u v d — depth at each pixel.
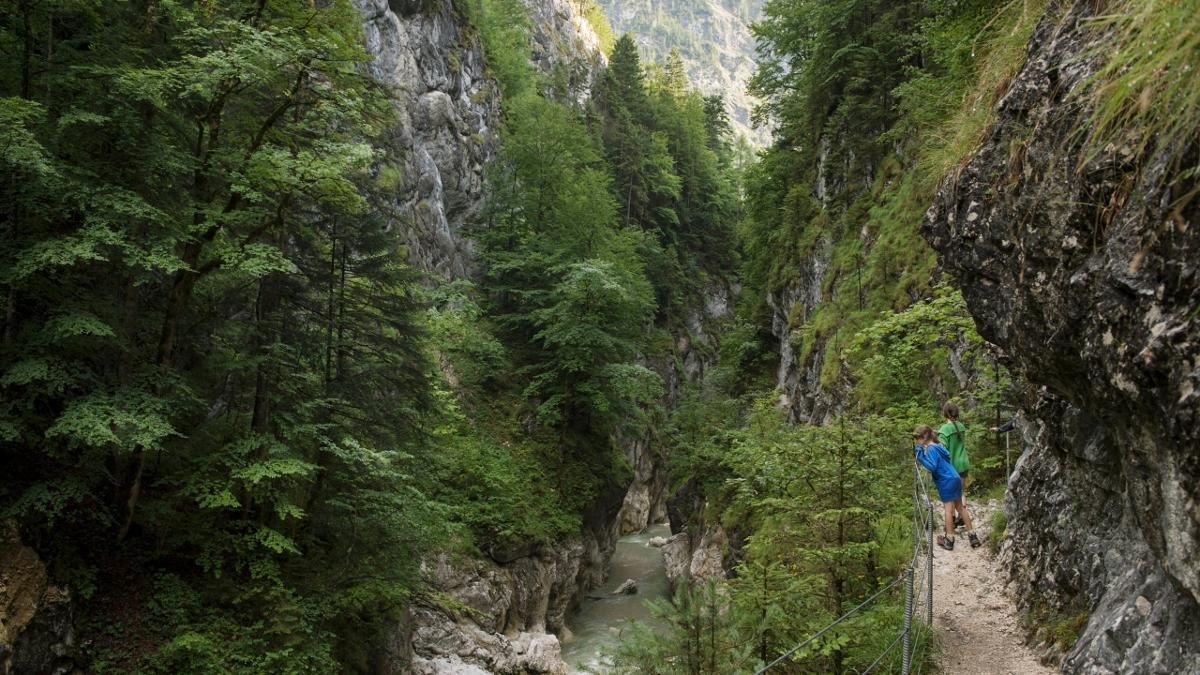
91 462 12.30
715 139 82.00
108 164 12.30
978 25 9.17
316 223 16.84
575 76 74.19
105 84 12.38
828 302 28.22
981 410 14.12
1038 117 5.01
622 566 36.72
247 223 15.16
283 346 14.72
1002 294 5.71
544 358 35.91
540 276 37.44
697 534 32.06
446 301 35.53
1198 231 3.29
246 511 14.73
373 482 16.59
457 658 21.09
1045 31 5.45
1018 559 8.65
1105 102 3.80
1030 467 8.91
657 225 59.22
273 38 12.84
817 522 9.37
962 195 6.14
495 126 48.62
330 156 13.95
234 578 14.15
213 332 15.60
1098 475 6.24
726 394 40.75
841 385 22.89
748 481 10.71
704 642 7.42
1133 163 3.85
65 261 10.34
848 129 31.58
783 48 39.69
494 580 24.95
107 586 12.51
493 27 57.12
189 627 12.57
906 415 16.66
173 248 12.45
